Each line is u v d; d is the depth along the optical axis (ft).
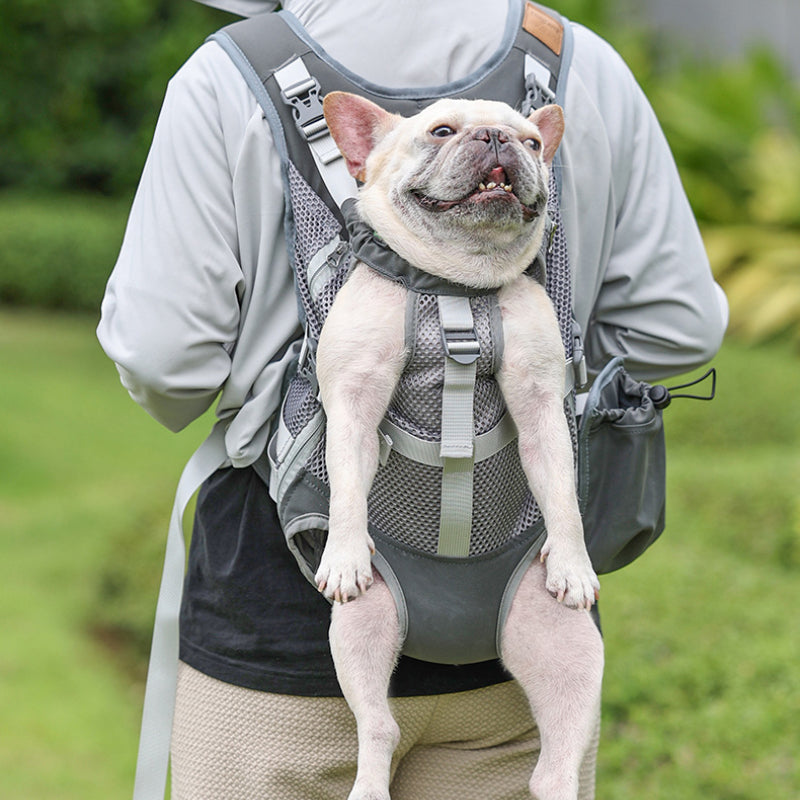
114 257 87.92
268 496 12.37
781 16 77.36
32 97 90.02
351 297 11.02
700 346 13.43
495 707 12.52
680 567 31.60
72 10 85.76
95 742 27.71
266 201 11.94
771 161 65.46
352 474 10.61
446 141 10.76
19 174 92.38
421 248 10.78
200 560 12.78
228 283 12.06
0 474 51.98
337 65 11.99
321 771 12.30
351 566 10.37
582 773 12.79
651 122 13.42
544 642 11.34
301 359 11.59
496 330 10.85
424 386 10.82
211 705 12.53
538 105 12.17
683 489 38.55
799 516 33.50
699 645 27.07
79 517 44.83
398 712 12.23
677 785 22.43
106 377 73.00
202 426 62.28
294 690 12.24
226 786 12.45
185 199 12.05
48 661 31.91
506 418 11.15
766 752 22.82
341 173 11.69
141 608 33.88
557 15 13.10
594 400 12.12
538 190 10.76
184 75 12.26
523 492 11.48
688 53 76.95
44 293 89.35
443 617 11.27
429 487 10.98
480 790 12.71
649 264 13.16
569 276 11.99
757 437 47.09
